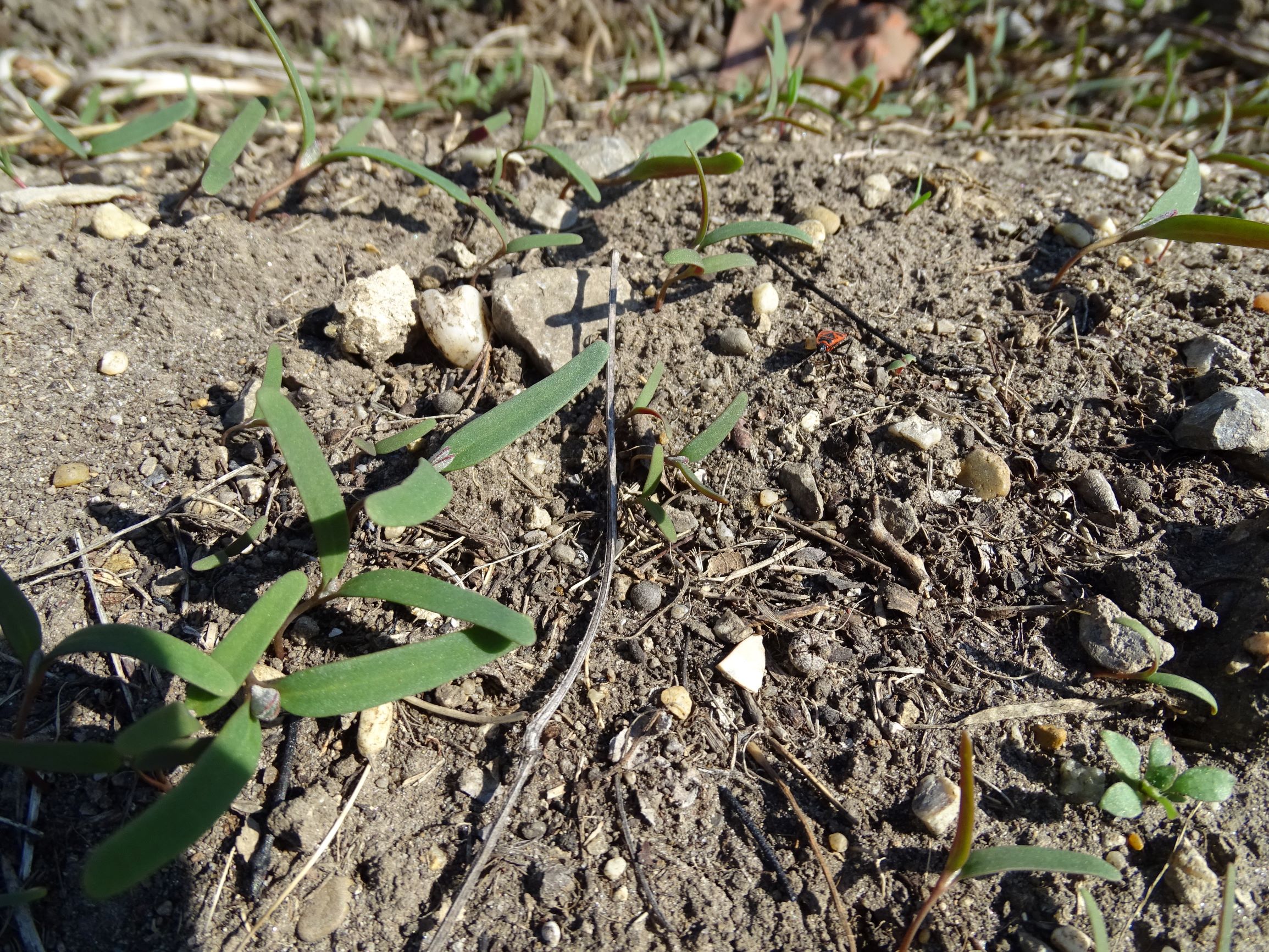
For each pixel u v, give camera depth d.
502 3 0.26
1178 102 0.24
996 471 0.15
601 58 0.26
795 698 0.13
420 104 0.22
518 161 0.19
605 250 0.18
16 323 0.16
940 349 0.16
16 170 0.19
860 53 0.25
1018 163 0.21
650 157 0.17
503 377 0.16
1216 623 0.13
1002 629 0.14
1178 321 0.17
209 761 0.10
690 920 0.12
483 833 0.12
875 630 0.14
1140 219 0.18
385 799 0.12
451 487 0.11
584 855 0.12
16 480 0.14
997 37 0.24
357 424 0.15
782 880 0.12
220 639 0.13
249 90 0.23
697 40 0.26
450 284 0.17
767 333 0.16
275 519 0.14
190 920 0.11
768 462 0.15
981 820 0.12
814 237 0.18
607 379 0.15
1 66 0.22
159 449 0.15
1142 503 0.15
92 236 0.17
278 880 0.12
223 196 0.19
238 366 0.16
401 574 0.11
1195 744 0.13
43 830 0.12
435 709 0.13
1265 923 0.12
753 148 0.20
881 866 0.12
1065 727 0.13
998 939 0.12
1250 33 0.26
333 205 0.19
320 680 0.11
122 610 0.13
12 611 0.11
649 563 0.14
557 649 0.13
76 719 0.12
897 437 0.15
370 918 0.12
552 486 0.15
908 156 0.20
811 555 0.14
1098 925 0.10
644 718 0.13
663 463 0.14
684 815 0.12
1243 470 0.15
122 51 0.23
